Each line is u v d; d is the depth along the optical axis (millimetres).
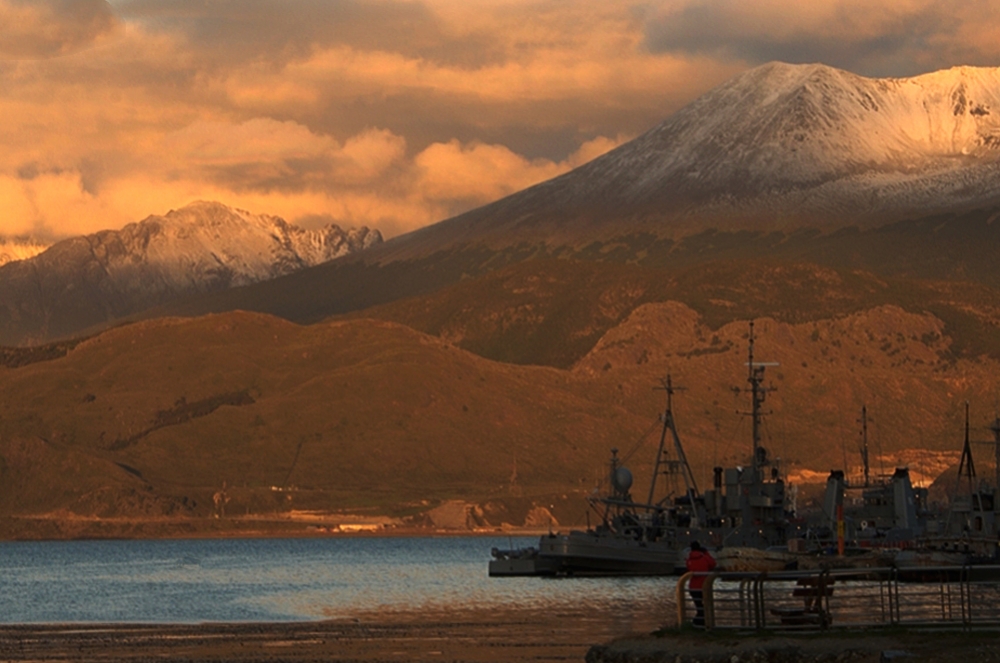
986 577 126188
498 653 86500
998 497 154125
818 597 70750
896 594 72188
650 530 166000
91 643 95312
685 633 70625
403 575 193875
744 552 141875
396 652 87562
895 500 160625
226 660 84812
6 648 92250
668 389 179625
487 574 193000
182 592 159250
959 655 63125
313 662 83188
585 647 89250
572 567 166000
